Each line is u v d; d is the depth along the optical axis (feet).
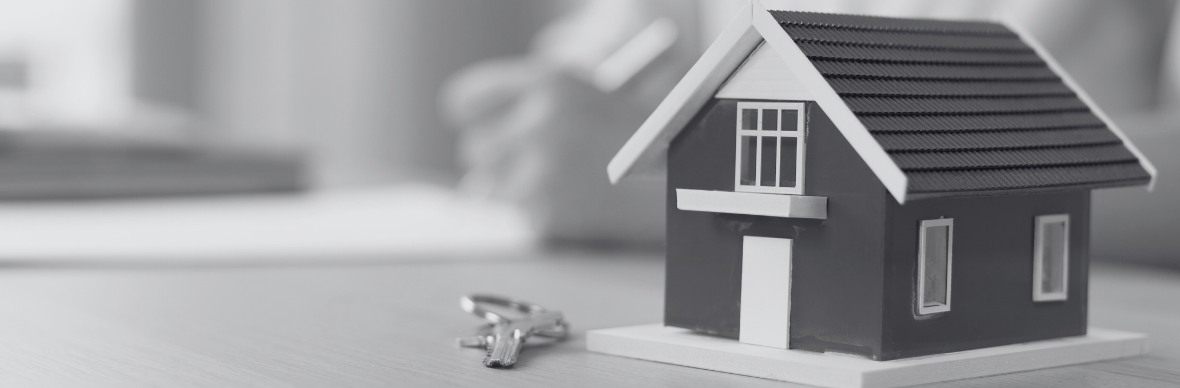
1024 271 1.99
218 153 5.12
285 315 2.36
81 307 2.43
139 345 2.07
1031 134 1.96
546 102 3.82
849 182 1.86
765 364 1.86
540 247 3.62
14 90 7.25
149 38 7.42
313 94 7.46
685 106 1.95
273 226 3.94
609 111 3.80
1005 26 2.14
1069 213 2.05
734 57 1.91
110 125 5.11
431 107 7.52
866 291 1.86
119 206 4.68
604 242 3.80
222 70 7.57
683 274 2.01
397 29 7.48
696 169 1.98
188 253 3.21
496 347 1.97
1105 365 2.00
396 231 3.83
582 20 4.84
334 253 3.26
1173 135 3.11
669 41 3.18
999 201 1.96
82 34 7.41
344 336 2.16
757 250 1.94
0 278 2.80
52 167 4.64
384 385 1.81
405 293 2.63
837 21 1.94
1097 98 4.03
